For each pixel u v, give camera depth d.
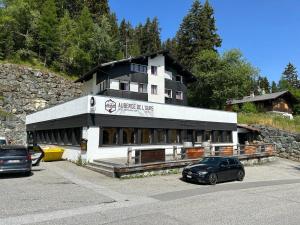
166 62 41.62
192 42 63.59
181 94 43.03
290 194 14.48
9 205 10.34
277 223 8.99
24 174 17.72
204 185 17.00
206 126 33.09
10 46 51.44
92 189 13.92
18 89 44.06
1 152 16.45
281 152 37.00
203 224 8.66
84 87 43.09
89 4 77.25
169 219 9.09
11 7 54.09
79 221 8.61
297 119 42.81
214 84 52.31
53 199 11.47
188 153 22.92
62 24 62.56
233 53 52.59
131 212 9.86
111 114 24.00
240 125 40.06
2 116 40.66
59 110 28.52
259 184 18.06
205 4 65.06
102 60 62.09
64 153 26.61
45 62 54.84
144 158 19.53
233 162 19.47
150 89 38.59
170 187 15.67
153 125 27.38
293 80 117.69
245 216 9.72
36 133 36.94
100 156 22.89
